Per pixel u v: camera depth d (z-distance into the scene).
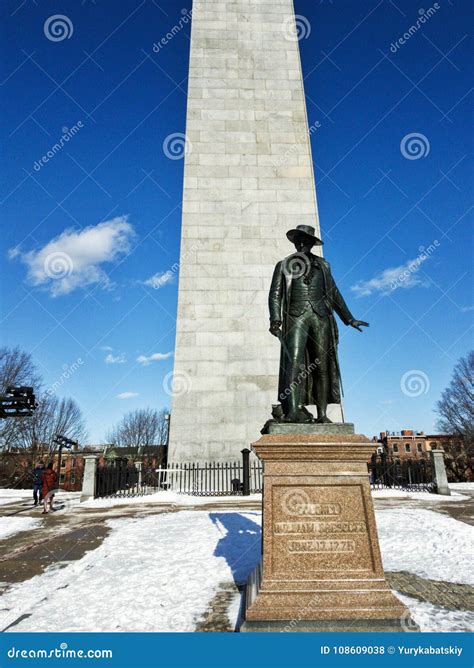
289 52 24.88
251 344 20.31
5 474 47.94
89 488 16.95
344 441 5.13
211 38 24.77
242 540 8.80
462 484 25.03
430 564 7.39
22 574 7.20
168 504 15.16
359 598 4.52
